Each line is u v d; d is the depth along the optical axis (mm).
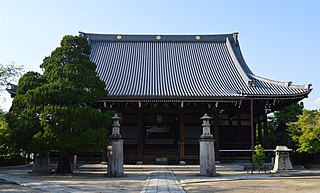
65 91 21547
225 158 34812
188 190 15062
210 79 36562
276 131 40875
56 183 17469
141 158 32188
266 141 33250
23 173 24312
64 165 24547
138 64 40094
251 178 20672
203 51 43531
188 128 36188
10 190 14961
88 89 23234
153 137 36375
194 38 45406
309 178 20953
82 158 33625
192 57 42062
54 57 23516
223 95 31297
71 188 15469
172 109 33625
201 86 34406
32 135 21922
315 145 28703
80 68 22812
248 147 35250
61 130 20922
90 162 33281
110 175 21484
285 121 37719
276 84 33875
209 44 45031
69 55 23359
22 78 23375
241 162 33938
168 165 30281
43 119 20875
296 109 47281
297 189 15203
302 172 24500
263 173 24703
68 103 22188
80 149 21312
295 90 31938
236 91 32562
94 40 45219
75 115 20766
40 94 21562
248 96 31016
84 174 23484
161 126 36562
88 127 21375
